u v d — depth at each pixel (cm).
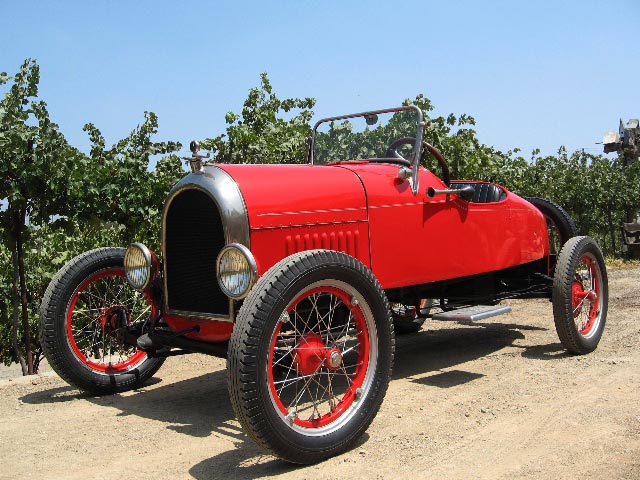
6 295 699
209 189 364
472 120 952
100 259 454
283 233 377
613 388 422
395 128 489
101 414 407
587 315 559
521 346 576
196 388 466
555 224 628
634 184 1859
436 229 462
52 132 550
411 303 507
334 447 321
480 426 361
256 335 298
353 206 412
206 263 374
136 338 422
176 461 326
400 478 296
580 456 311
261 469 313
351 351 364
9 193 541
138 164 635
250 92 856
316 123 543
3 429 380
